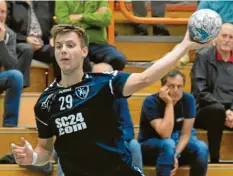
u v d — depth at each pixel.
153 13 13.38
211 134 9.63
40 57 11.73
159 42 13.42
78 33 6.00
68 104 5.90
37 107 6.08
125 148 6.08
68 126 5.89
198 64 10.31
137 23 13.52
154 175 9.22
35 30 11.87
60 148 6.00
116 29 13.66
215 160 9.70
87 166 5.97
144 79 5.66
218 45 10.25
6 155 9.09
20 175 8.91
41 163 6.35
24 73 10.93
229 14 11.55
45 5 12.26
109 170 5.98
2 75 9.76
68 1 11.54
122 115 8.56
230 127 9.89
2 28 9.82
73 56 5.91
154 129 9.18
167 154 8.82
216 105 9.59
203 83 10.12
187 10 14.00
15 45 10.62
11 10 11.81
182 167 9.32
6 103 9.77
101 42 11.45
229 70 10.27
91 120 5.84
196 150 9.02
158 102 9.20
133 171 6.07
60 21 11.47
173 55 5.54
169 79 9.06
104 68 9.44
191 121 9.24
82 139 5.88
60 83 6.10
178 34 13.79
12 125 9.77
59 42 5.95
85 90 5.87
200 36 5.39
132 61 13.39
